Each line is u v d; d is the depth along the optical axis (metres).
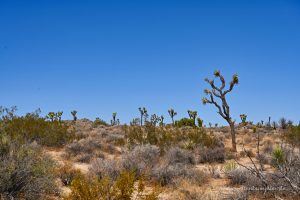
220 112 19.89
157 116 20.00
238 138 26.36
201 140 19.14
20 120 17.02
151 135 18.39
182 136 19.41
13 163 7.45
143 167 10.86
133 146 17.14
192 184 9.68
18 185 7.43
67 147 16.02
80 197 5.98
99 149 17.30
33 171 7.83
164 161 12.87
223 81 20.52
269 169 11.35
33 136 16.62
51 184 8.19
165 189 9.00
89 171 10.49
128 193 6.18
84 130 26.88
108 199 6.06
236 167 11.43
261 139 24.17
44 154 9.95
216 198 7.70
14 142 8.88
